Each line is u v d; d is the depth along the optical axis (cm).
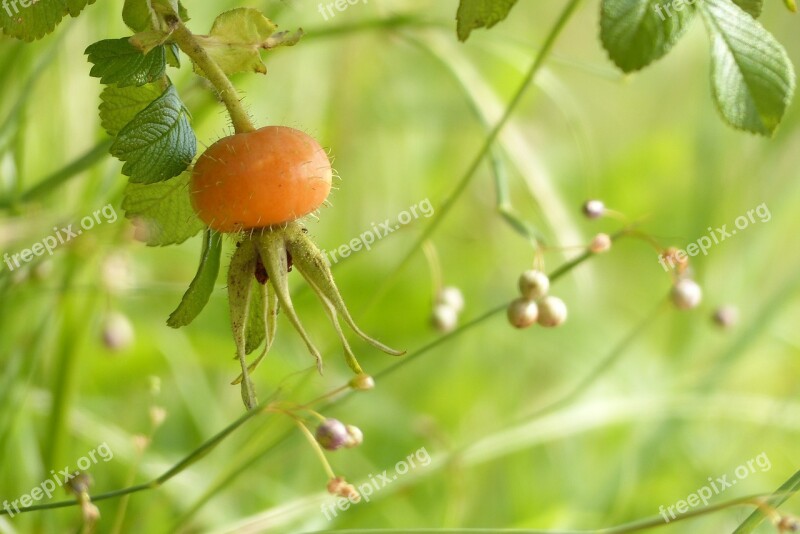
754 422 71
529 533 47
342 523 54
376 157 79
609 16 40
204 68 39
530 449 66
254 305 40
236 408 64
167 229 41
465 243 80
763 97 40
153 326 62
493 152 51
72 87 56
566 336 75
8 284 50
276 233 40
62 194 56
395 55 77
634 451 64
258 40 40
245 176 39
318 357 39
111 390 62
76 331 52
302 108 72
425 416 65
